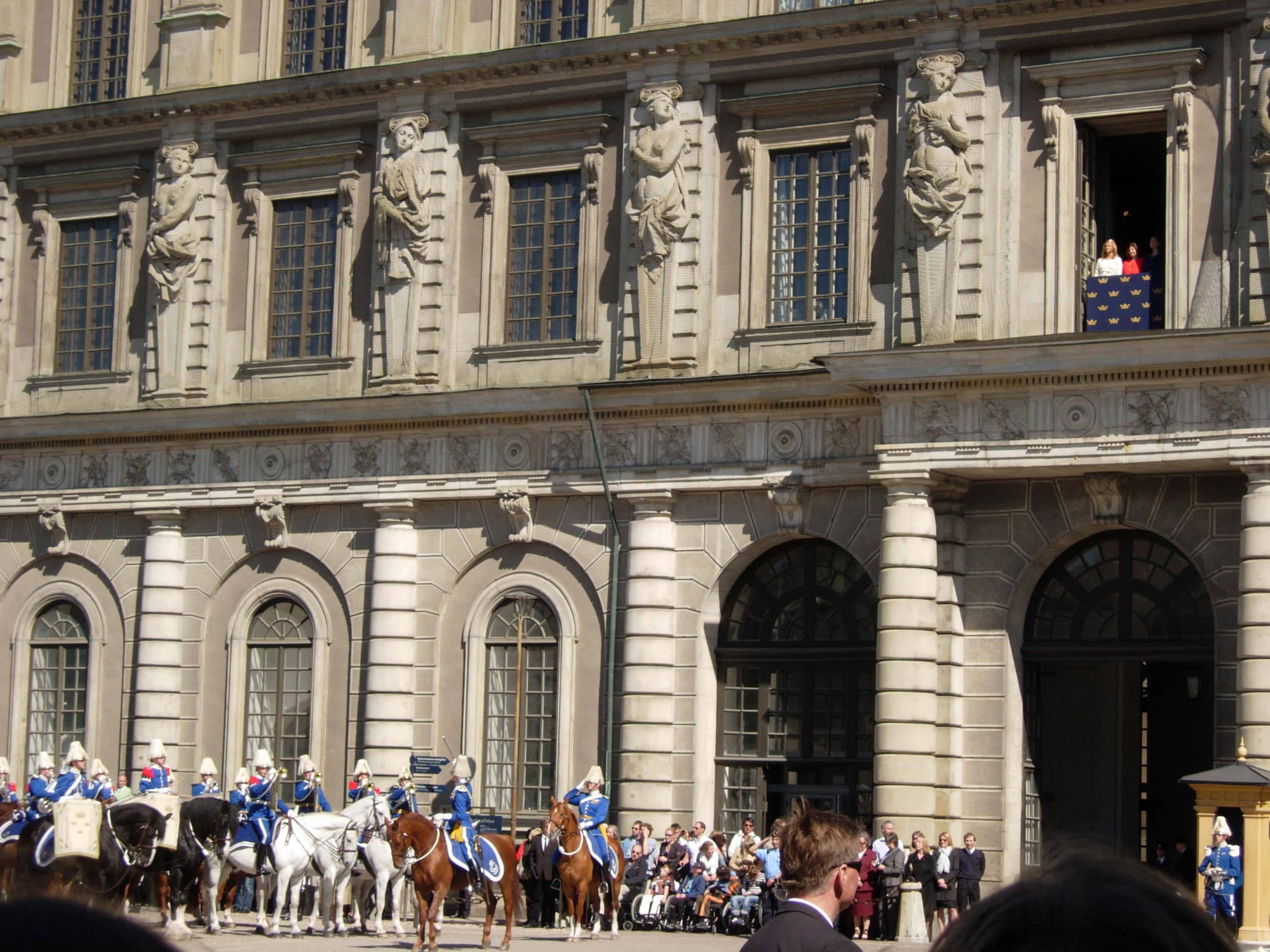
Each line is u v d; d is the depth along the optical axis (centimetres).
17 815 3619
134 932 266
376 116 4897
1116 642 3962
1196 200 3912
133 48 5312
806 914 974
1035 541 4006
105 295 5278
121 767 5047
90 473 5147
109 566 5125
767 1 4475
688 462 4381
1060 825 4219
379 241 4812
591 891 3600
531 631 4600
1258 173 3850
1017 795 3997
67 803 3100
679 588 4397
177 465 5031
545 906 4109
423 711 4688
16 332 5378
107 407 5203
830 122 4325
